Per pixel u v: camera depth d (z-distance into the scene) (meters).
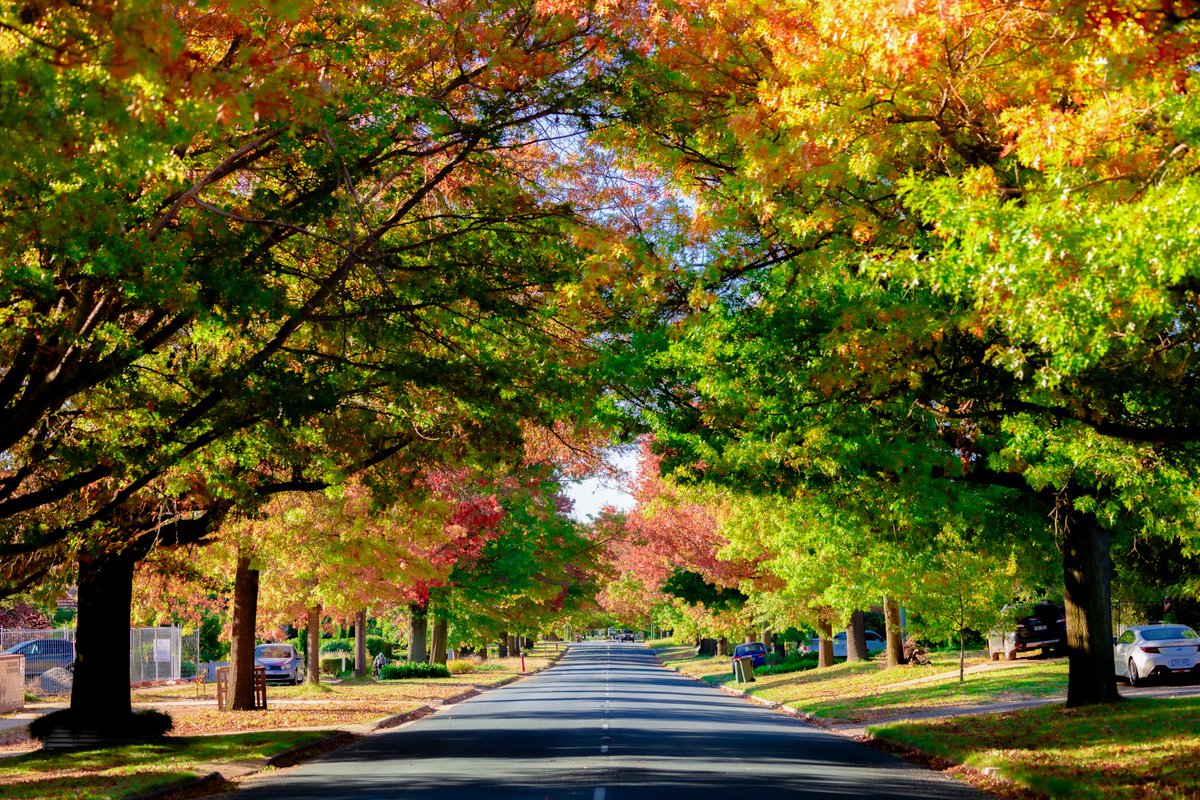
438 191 16.30
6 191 10.32
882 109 11.78
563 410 17.81
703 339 15.28
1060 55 10.34
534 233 16.20
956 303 12.31
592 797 13.22
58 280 13.09
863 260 10.96
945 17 9.64
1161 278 8.58
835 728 24.92
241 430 16.78
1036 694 26.48
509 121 14.93
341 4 13.05
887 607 40.94
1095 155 9.60
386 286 15.00
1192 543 19.39
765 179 12.12
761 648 57.44
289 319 15.60
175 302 12.50
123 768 17.59
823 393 14.65
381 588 35.78
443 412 19.12
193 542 23.94
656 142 14.91
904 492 19.59
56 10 7.63
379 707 32.25
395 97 14.09
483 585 51.19
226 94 8.38
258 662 47.84
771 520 33.72
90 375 13.24
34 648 48.00
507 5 14.41
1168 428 12.48
